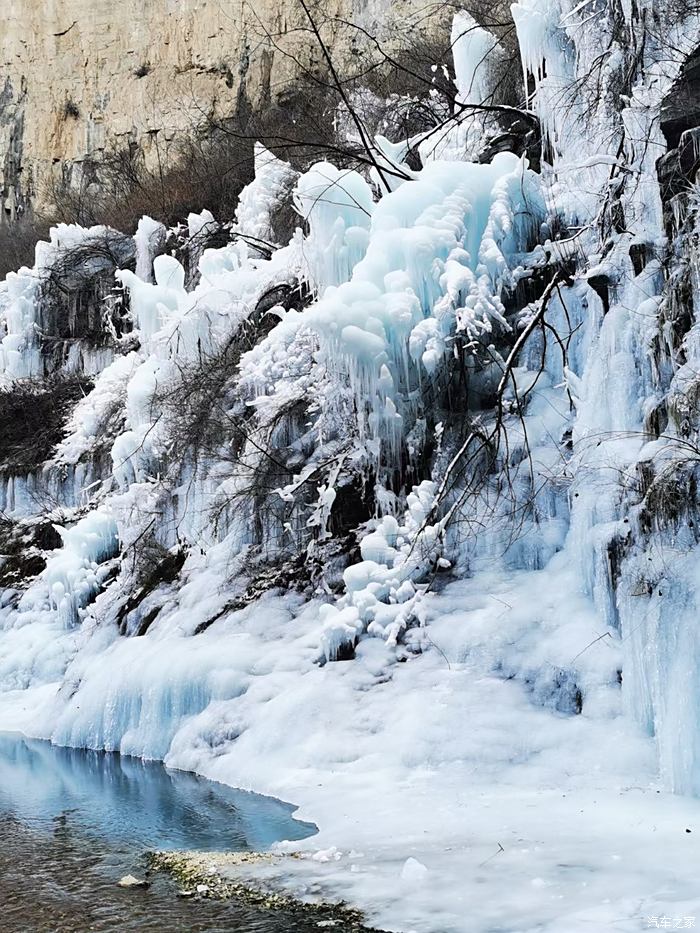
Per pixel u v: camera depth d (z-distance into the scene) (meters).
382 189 17.58
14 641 20.33
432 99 20.84
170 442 19.16
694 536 10.13
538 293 15.63
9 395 28.42
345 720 11.51
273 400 16.55
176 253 27.31
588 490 12.21
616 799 8.92
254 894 7.19
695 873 6.77
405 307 14.06
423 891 6.89
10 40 42.66
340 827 8.87
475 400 15.36
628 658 10.29
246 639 14.16
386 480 14.91
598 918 6.11
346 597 13.45
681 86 12.93
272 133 29.55
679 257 12.29
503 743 10.41
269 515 16.36
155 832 9.27
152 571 18.41
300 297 18.39
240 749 11.80
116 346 28.88
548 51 16.20
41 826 9.62
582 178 15.80
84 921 6.87
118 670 14.86
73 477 25.44
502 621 12.14
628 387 12.70
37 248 30.80
